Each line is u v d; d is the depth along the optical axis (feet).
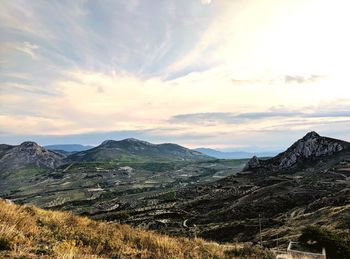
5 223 39.99
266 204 318.86
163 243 53.52
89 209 616.39
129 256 42.09
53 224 52.24
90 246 43.45
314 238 65.46
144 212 439.22
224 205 387.34
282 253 62.95
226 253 59.31
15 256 29.35
